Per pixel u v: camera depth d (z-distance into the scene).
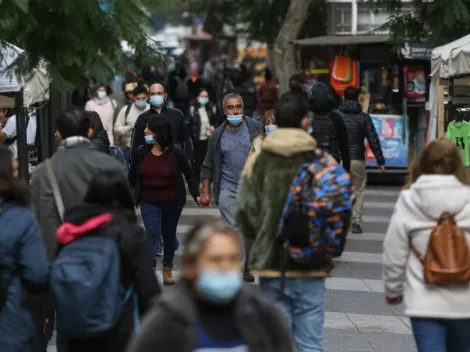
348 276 26.72
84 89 29.53
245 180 14.42
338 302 23.52
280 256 14.10
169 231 24.28
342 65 48.84
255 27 64.12
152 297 12.53
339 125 29.56
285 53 50.84
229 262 9.34
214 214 36.06
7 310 13.11
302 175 13.87
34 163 32.34
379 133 47.91
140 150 23.94
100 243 12.36
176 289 9.50
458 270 13.10
